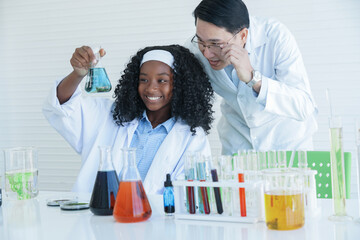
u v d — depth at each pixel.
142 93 2.06
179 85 2.08
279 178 1.14
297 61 2.09
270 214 1.15
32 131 4.08
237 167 1.28
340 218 1.21
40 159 4.07
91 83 1.86
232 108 2.46
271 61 2.14
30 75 4.07
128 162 1.29
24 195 1.63
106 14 3.86
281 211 1.13
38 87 4.05
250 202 1.24
